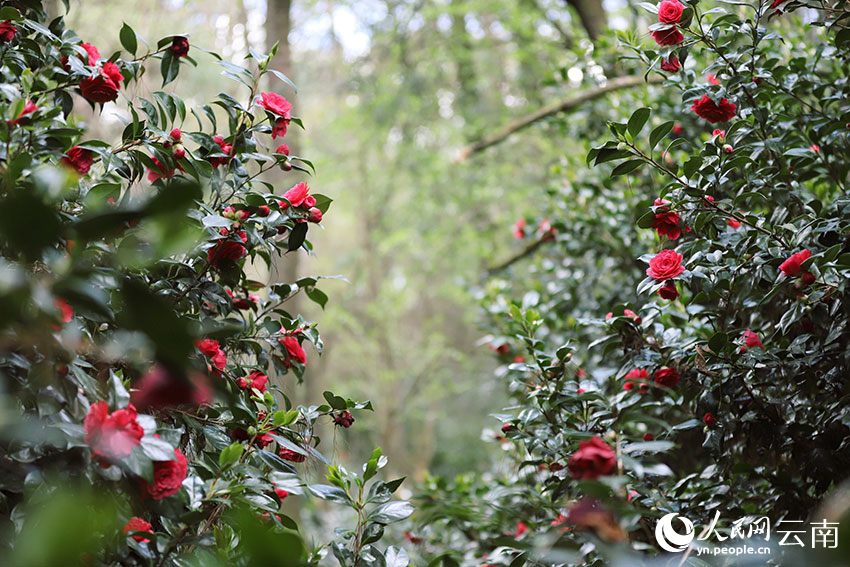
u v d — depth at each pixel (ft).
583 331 10.97
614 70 11.81
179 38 6.31
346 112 28.45
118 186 5.38
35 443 3.93
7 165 4.41
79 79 5.90
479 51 26.20
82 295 2.92
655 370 7.06
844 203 6.51
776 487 6.40
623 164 6.62
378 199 30.83
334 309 29.40
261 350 6.57
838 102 8.24
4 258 3.68
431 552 10.70
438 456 30.58
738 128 7.07
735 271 6.55
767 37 7.22
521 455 10.05
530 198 20.92
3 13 5.60
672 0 7.17
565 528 4.96
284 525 5.67
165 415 5.38
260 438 5.73
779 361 6.38
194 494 4.68
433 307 36.81
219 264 6.02
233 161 6.35
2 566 2.76
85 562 3.89
